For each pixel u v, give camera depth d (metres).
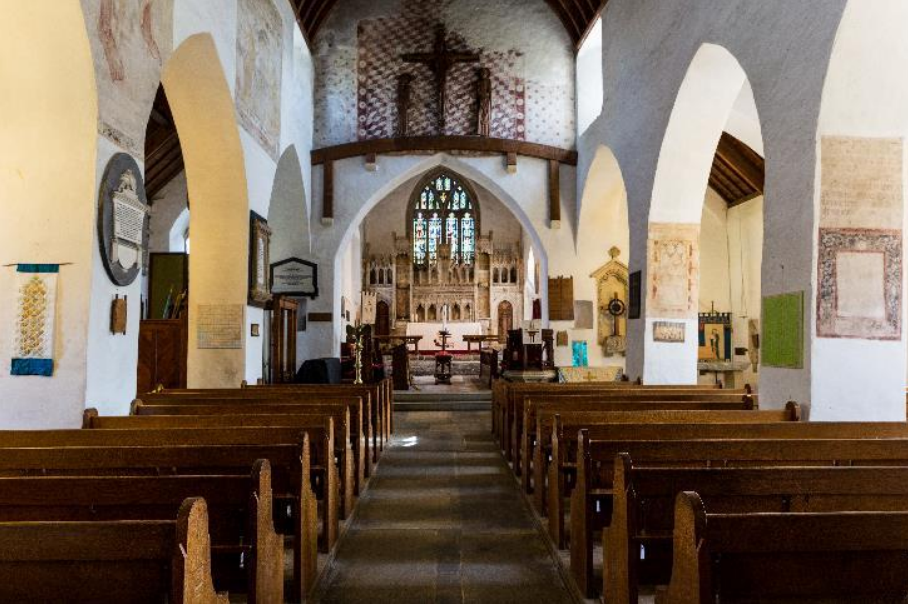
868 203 5.57
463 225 25.98
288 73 11.64
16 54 5.08
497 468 7.34
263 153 9.82
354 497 5.90
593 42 14.03
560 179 14.57
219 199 8.91
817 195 5.57
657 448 3.65
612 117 11.90
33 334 5.12
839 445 3.62
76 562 1.96
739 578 2.08
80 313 5.11
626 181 11.10
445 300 25.45
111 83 5.38
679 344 9.98
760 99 6.50
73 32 4.99
